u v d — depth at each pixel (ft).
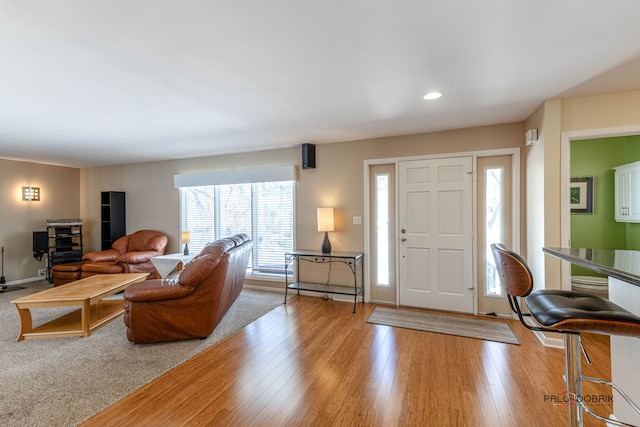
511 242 11.20
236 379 7.30
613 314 3.53
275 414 6.05
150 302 9.06
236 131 11.99
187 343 9.32
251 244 14.32
